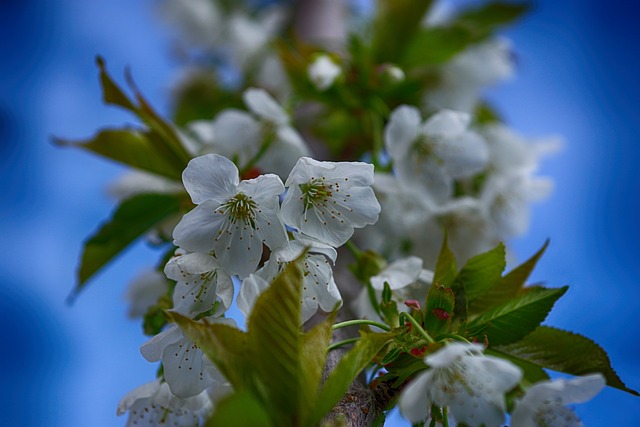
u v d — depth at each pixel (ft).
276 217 0.95
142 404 1.01
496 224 1.40
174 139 1.25
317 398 0.83
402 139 1.30
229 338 0.82
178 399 1.00
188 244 0.95
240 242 0.95
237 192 0.96
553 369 0.98
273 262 0.95
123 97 1.22
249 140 1.33
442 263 1.00
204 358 0.90
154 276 1.30
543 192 1.44
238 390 0.81
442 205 1.31
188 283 0.95
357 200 0.98
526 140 1.45
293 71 1.44
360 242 1.29
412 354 0.90
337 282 1.14
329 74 1.39
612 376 0.97
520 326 0.95
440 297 0.92
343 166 0.97
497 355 0.99
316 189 0.98
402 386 0.92
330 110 1.47
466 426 0.85
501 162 1.42
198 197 0.96
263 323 0.82
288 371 0.82
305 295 0.95
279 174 1.33
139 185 1.44
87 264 1.31
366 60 1.46
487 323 0.95
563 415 0.86
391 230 1.31
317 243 0.95
